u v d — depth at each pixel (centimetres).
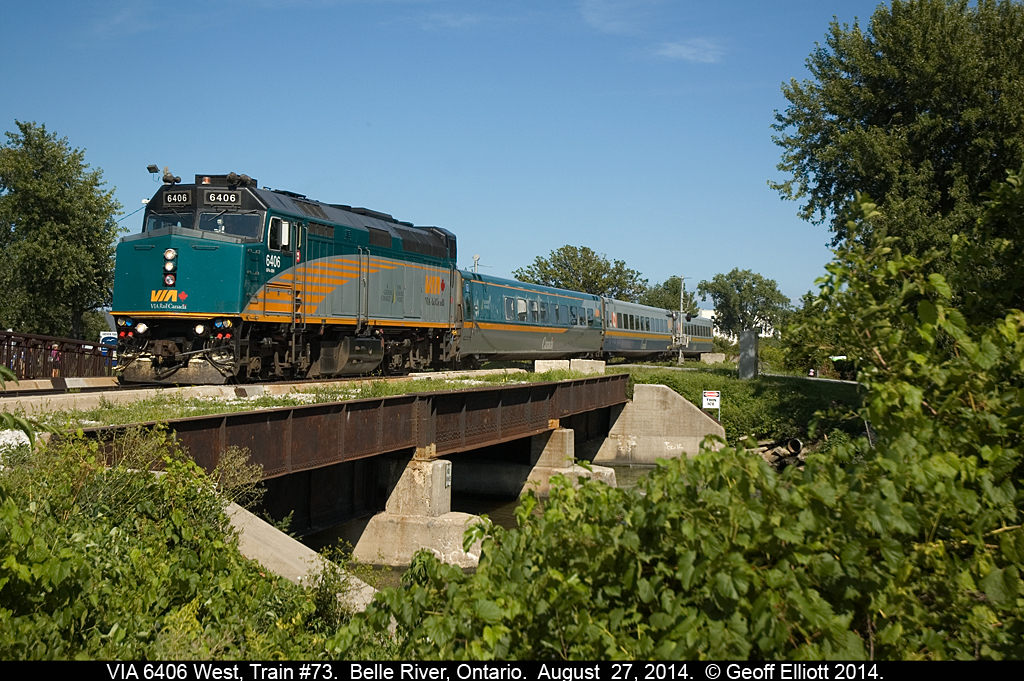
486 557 590
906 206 2741
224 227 1862
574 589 502
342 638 613
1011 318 593
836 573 470
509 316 3466
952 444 563
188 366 1756
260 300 1827
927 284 623
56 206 3541
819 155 3158
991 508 523
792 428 3344
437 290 2756
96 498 849
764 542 490
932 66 2866
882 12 3134
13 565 599
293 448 1407
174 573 780
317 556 963
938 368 582
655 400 3712
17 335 2586
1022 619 470
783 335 665
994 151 2788
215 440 1239
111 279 3731
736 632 461
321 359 2141
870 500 480
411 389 2014
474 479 2877
